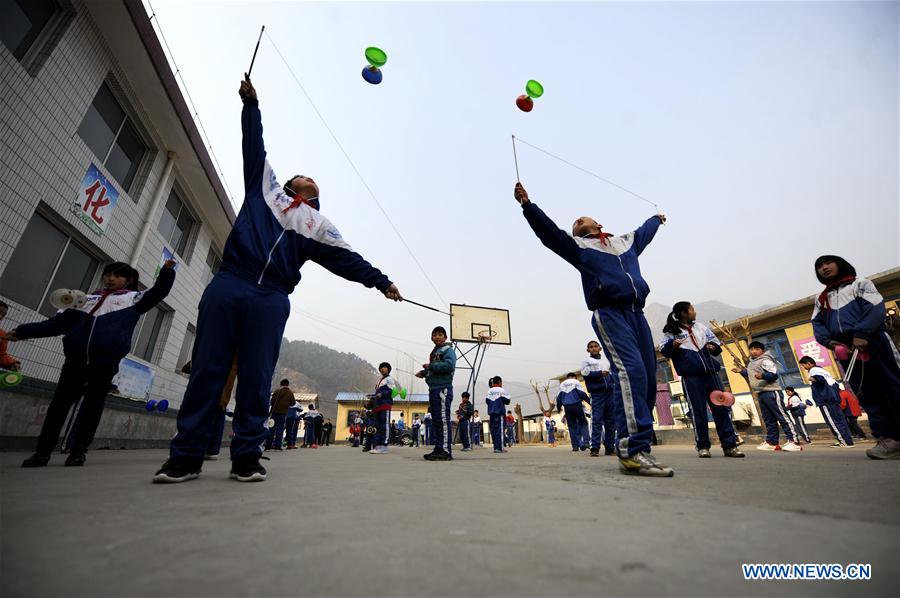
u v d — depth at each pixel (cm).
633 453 212
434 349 431
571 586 59
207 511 111
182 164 703
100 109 531
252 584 60
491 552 75
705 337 409
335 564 69
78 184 482
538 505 121
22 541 80
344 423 2789
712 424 917
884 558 71
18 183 407
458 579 62
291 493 146
